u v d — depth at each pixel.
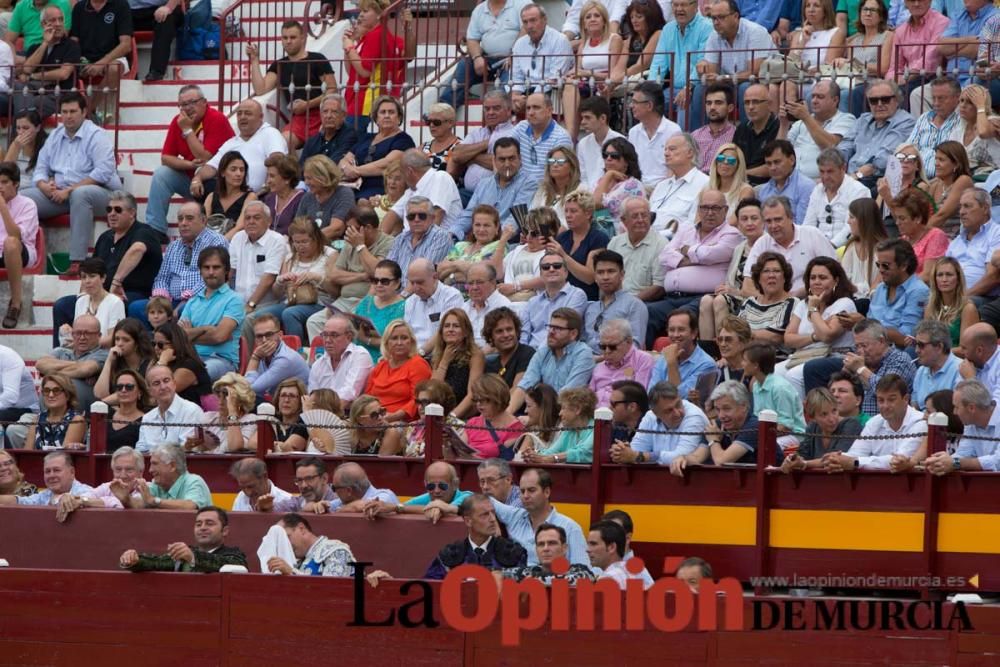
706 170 70.88
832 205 65.31
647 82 71.06
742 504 52.53
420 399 57.88
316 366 62.12
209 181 74.69
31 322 73.12
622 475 53.75
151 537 55.50
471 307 64.19
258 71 79.69
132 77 82.19
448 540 52.62
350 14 86.12
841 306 59.34
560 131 71.25
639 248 65.25
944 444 50.06
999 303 58.75
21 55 83.12
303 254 68.62
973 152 66.38
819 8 75.00
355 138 75.31
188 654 49.47
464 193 73.25
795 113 69.19
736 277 63.59
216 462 57.72
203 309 66.88
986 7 72.31
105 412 58.97
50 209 75.69
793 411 54.91
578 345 59.41
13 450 59.78
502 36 79.00
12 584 50.25
